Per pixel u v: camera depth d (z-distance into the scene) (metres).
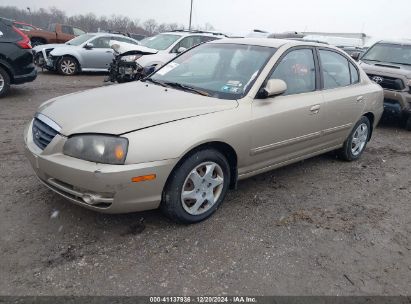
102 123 3.13
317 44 4.83
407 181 5.14
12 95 8.84
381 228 3.83
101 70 13.59
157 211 3.75
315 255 3.28
